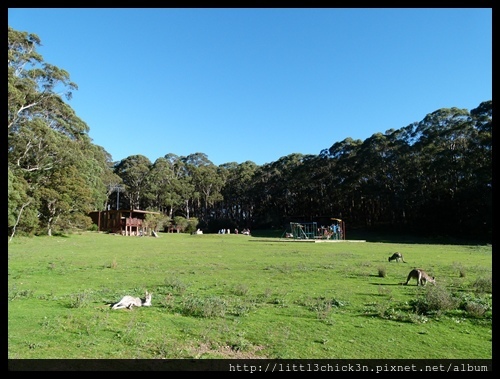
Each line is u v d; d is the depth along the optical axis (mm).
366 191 66750
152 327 7492
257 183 89000
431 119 61781
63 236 41469
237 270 16859
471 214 50656
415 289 12117
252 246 34625
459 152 54094
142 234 56750
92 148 61156
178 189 88125
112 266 17594
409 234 57938
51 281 13312
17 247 27375
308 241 43625
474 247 34938
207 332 7227
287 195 85812
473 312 8641
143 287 12195
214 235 58750
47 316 8133
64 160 40250
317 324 7973
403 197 60562
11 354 5934
